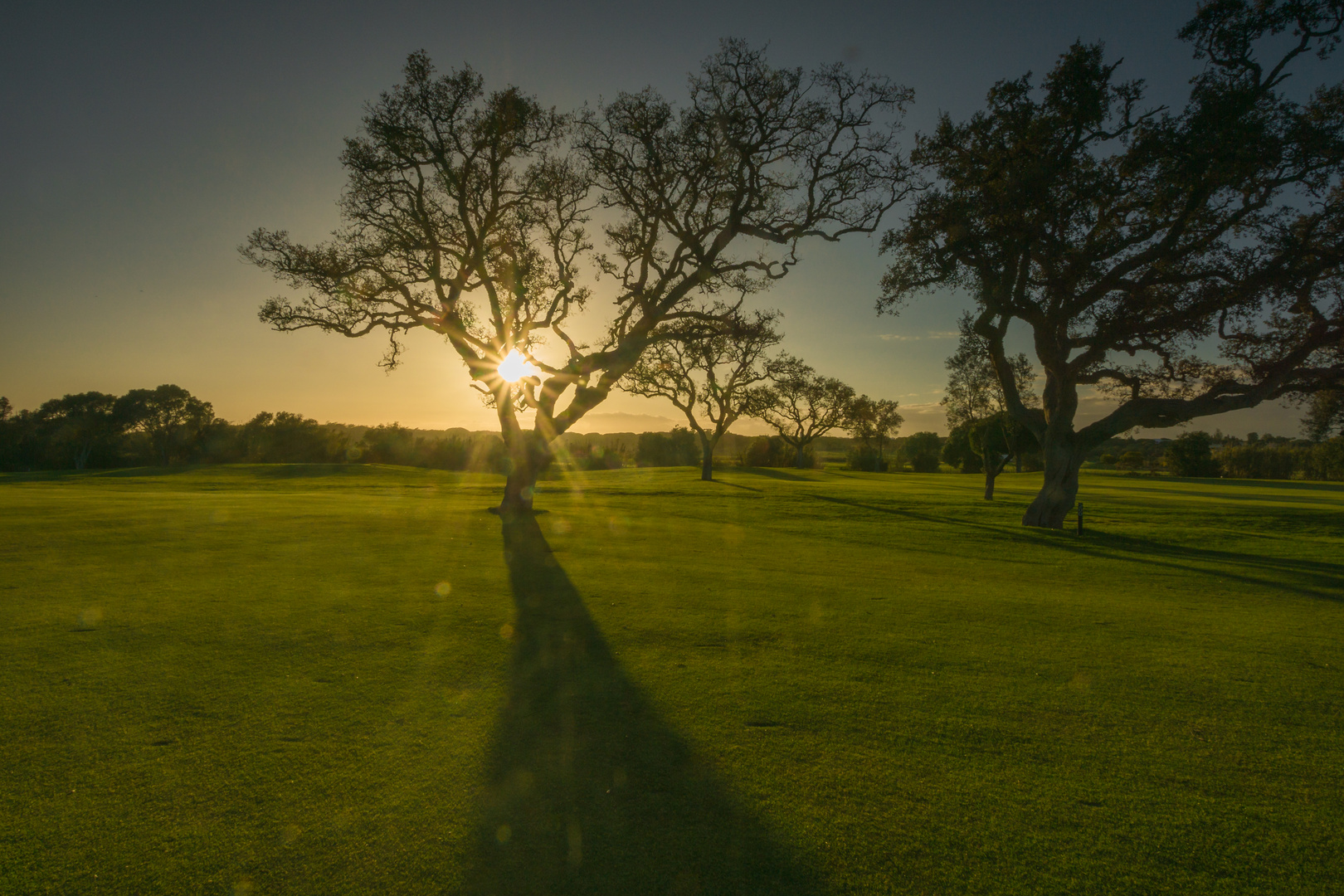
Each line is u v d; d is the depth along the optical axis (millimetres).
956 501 33031
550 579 11484
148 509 19953
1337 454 67438
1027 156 21031
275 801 4156
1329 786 4770
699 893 3420
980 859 3777
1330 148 17828
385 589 10203
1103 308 21578
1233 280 19562
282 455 84312
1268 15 18000
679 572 12734
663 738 5207
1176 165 19359
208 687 5988
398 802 4184
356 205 20906
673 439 105062
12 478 42094
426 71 20047
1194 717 6031
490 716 5527
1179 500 36250
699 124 20016
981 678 6918
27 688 5828
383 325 21391
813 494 36938
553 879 3496
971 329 23719
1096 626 9469
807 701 6070
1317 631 9625
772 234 21312
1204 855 3881
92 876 3393
